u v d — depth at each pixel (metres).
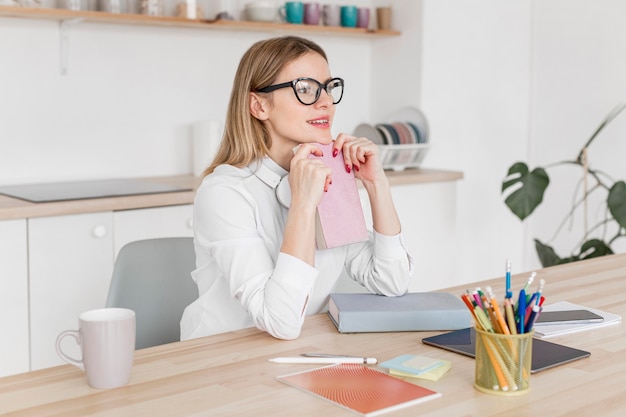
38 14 2.89
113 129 3.33
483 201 4.22
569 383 1.17
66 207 2.64
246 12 3.49
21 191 2.88
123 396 1.11
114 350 1.13
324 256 1.73
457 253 4.15
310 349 1.35
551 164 4.21
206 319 1.67
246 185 1.66
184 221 2.95
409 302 1.54
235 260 1.53
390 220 1.70
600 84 3.95
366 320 1.45
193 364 1.26
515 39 4.21
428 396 1.11
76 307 2.71
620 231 3.55
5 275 2.55
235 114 1.70
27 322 2.61
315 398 1.10
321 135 1.63
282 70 1.63
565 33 4.09
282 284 1.41
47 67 3.13
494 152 4.22
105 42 3.27
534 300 1.14
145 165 3.44
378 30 3.86
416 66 3.88
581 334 1.44
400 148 3.71
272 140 1.69
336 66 3.97
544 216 4.27
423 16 3.83
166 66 3.45
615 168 3.91
